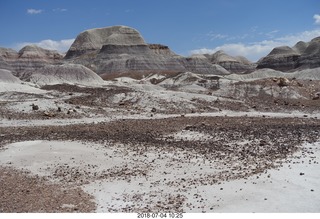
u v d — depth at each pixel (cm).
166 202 1719
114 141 2998
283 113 5319
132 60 17275
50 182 2002
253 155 2489
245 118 4550
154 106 5500
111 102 5806
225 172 2128
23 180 2019
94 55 19212
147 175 2120
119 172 2178
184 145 2859
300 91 7300
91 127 3788
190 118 4512
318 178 1978
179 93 6184
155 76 13362
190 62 19350
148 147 2794
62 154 2517
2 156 2498
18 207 1633
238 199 1731
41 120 4306
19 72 18200
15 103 4931
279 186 1875
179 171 2183
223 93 7431
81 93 6494
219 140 3036
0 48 19525
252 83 7656
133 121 4247
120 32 19400
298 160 2333
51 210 1614
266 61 18475
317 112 5481
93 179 2058
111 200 1758
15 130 3625
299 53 18938
